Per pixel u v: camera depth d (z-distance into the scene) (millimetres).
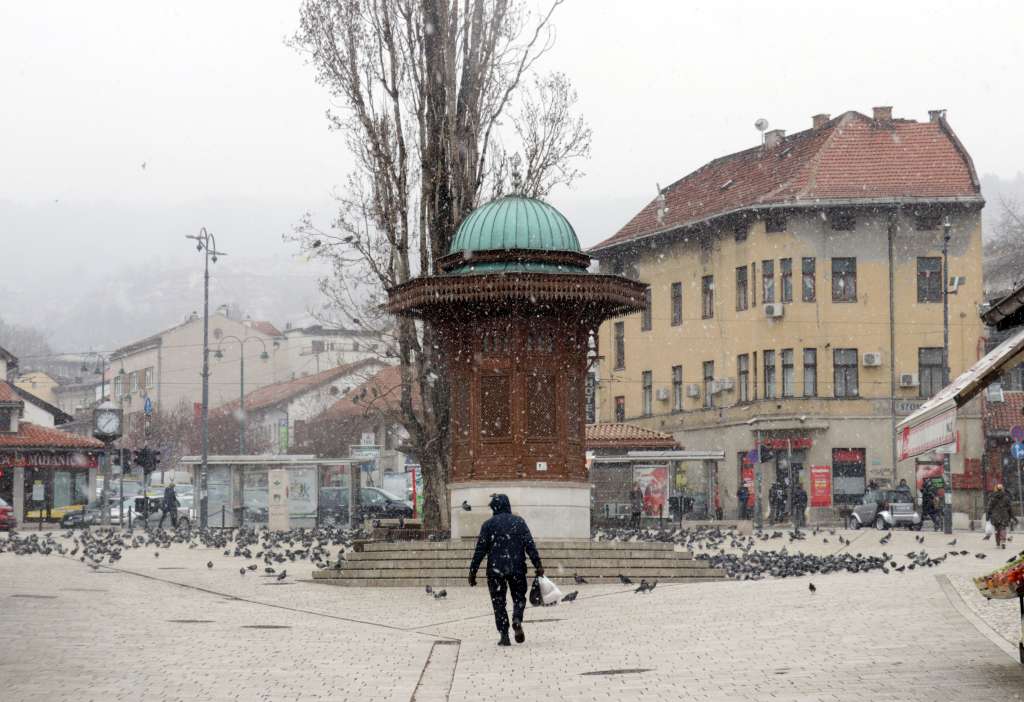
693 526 56281
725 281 70812
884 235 67438
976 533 52281
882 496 57406
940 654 14477
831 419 66625
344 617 23062
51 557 39969
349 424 98625
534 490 32375
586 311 33156
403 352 39719
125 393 136250
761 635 17578
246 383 133125
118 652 16656
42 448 73250
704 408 72250
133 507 68875
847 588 25078
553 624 21109
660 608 23250
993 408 67438
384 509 67000
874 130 70188
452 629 20688
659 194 79000
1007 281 107875
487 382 32844
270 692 13328
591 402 82312
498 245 33656
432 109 39250
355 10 39688
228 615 22906
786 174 69625
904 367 67062
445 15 39500
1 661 15508
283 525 55406
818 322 67000
